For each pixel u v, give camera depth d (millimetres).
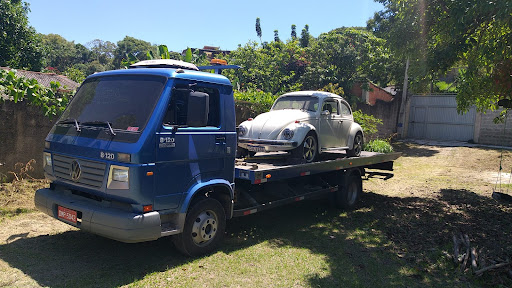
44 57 23609
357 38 23188
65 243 5406
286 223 7137
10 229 5793
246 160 6977
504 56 7762
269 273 4781
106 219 4227
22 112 7496
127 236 4156
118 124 4594
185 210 4773
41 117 7777
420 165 16484
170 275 4520
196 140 4918
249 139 7031
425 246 6023
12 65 21234
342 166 7895
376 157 9258
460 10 7008
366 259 5453
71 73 30828
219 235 5363
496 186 11852
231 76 22500
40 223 6172
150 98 4613
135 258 4996
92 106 5004
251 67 24766
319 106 7707
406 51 8867
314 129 7211
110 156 4336
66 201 4684
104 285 4176
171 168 4605
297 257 5387
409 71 9578
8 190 7082
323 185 7895
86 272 4488
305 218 7578
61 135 4984
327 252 5672
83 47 61438
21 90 7379
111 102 4867
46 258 4836
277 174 5992
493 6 6496
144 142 4293
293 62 24516
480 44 8219
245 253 5395
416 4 8359
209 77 5230
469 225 7184
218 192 5449
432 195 10445
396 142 23438
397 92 25234
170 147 4578
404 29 8586
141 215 4254
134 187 4227
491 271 4992
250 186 6262
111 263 4793
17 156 7492
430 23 8336
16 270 4422
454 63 8828
